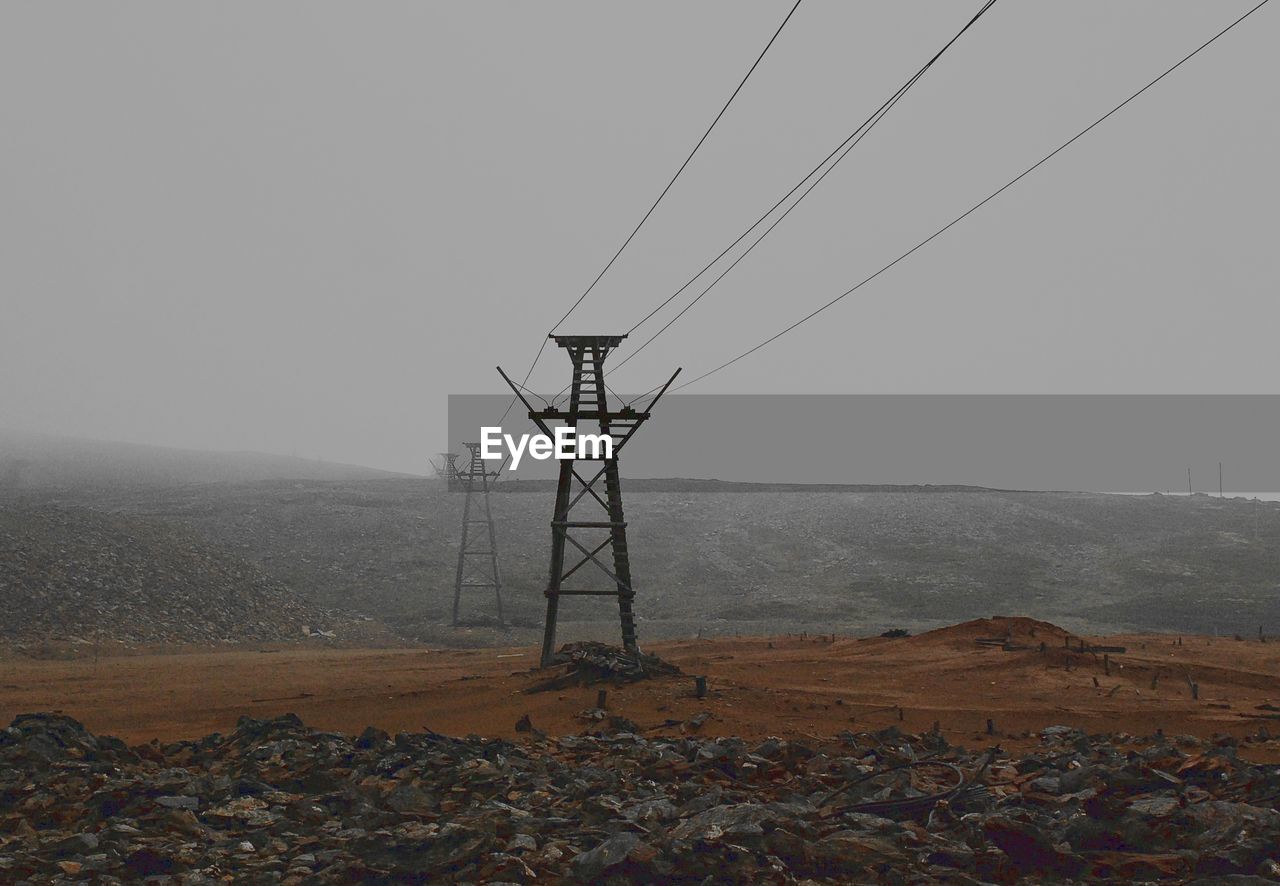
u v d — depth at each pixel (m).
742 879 10.12
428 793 13.95
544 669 28.67
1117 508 115.81
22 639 48.91
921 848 11.02
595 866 10.33
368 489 133.25
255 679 34.22
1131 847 11.04
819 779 14.61
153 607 58.41
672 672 27.02
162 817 12.59
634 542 101.31
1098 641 38.78
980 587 83.31
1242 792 12.99
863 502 118.19
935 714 23.22
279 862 11.12
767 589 84.75
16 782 14.60
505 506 115.94
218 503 110.38
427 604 76.81
